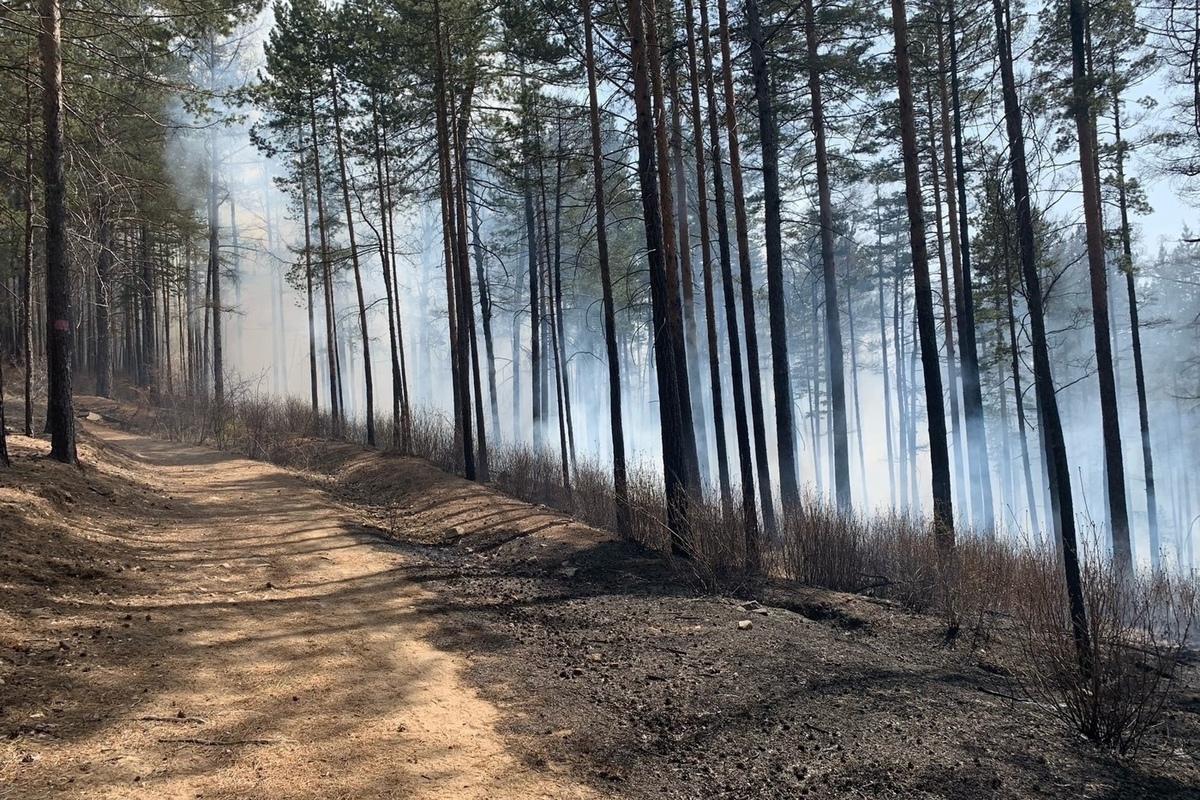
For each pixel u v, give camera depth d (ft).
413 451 60.59
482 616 23.08
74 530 24.66
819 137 46.78
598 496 40.60
